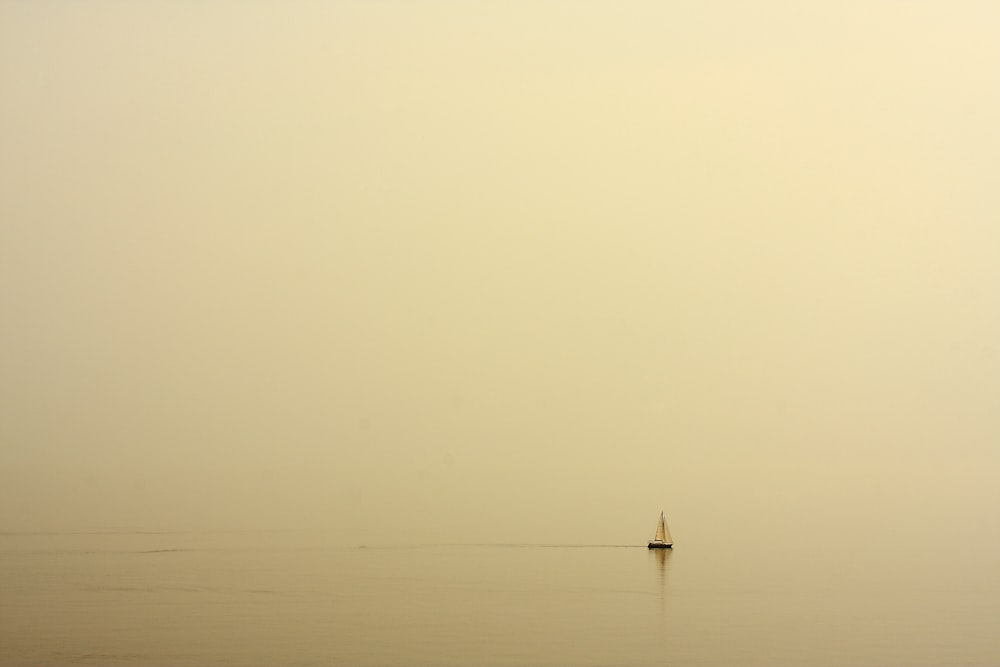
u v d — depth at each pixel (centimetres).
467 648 10312
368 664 9712
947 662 9906
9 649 9988
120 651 10000
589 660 9925
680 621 11619
